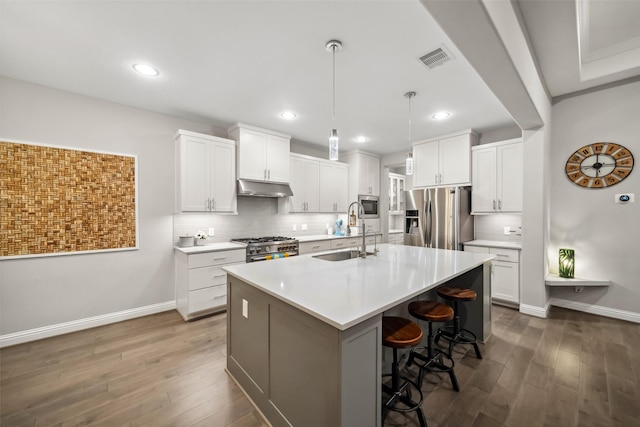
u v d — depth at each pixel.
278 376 1.54
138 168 3.14
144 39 1.92
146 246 3.20
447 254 2.66
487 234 4.15
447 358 2.17
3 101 2.42
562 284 3.05
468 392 1.83
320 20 1.73
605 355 2.25
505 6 1.57
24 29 1.80
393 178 6.54
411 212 4.32
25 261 2.54
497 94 2.19
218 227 3.80
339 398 1.15
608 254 3.03
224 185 3.49
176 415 1.64
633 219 2.89
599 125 3.05
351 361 1.19
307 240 4.17
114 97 2.86
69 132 2.73
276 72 2.36
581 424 1.54
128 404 1.73
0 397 1.78
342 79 2.47
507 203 3.59
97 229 2.89
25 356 2.28
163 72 2.36
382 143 4.69
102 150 2.91
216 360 2.25
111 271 2.98
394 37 1.90
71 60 2.18
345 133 4.10
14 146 2.46
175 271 3.41
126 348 2.43
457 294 2.20
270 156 3.86
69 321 2.74
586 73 2.91
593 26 2.34
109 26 1.78
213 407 1.71
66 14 1.67
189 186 3.22
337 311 1.19
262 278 1.74
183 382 1.96
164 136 3.32
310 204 4.57
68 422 1.58
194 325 2.93
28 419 1.59
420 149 4.42
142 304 3.18
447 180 4.11
